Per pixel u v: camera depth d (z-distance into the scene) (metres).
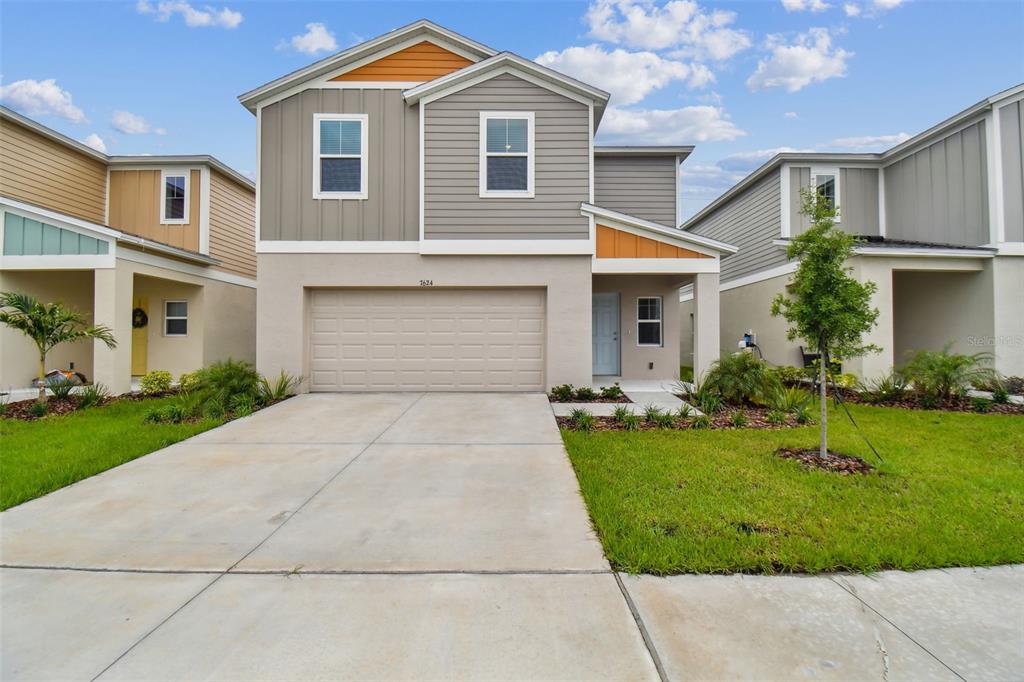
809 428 6.63
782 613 2.52
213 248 12.95
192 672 2.11
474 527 3.57
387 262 9.46
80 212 12.23
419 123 9.48
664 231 9.55
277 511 3.88
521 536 3.42
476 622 2.45
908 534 3.34
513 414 7.55
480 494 4.24
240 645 2.29
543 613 2.52
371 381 9.70
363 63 9.52
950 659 2.19
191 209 12.70
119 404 8.55
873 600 2.64
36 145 11.29
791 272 12.34
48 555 3.15
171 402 8.76
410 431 6.49
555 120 9.42
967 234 11.09
